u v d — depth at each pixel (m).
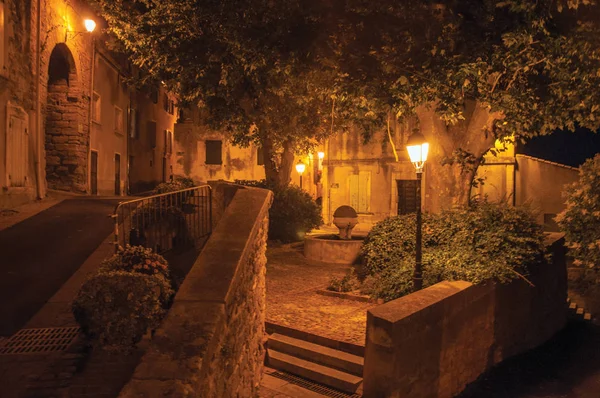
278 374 8.01
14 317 6.17
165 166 33.16
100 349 5.34
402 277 10.18
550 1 8.63
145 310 5.17
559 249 13.43
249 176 33.88
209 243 6.20
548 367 10.55
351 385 7.38
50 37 15.50
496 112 11.14
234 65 12.71
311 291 11.55
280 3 10.64
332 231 24.66
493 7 9.12
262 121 18.33
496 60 9.60
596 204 13.64
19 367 5.05
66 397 4.54
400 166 24.69
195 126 34.06
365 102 11.02
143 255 6.04
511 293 10.84
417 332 7.64
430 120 12.12
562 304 13.65
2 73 12.38
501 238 10.43
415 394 7.68
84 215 12.33
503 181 21.38
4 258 8.42
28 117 14.12
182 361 4.21
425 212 11.83
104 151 21.16
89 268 7.93
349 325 9.04
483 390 9.12
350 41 10.34
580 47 9.08
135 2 14.99
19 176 13.52
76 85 17.95
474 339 9.52
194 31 13.35
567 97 10.53
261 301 7.80
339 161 26.44
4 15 12.54
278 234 19.05
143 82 17.55
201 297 5.04
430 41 9.49
